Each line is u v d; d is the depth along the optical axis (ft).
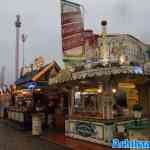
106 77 38.78
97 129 40.14
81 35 42.75
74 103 47.42
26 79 65.31
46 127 60.49
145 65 38.37
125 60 39.96
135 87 50.67
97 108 41.42
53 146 40.42
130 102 49.70
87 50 43.42
